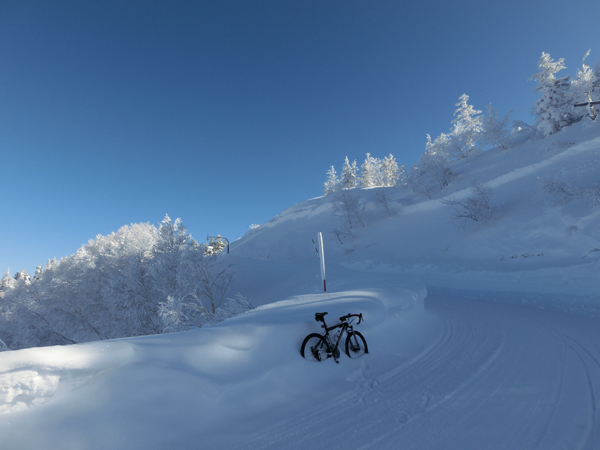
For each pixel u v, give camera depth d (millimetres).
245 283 27031
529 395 3336
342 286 10914
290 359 3900
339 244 42156
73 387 2641
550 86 29984
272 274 28391
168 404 2861
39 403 2465
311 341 4227
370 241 35031
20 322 20938
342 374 4082
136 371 2934
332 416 3162
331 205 57438
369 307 5340
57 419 2436
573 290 10375
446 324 7344
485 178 30000
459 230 24047
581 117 28141
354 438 2725
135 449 2490
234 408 3105
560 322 6781
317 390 3674
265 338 3926
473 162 40125
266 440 2752
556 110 28844
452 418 2973
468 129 44500
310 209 61250
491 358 4656
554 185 17375
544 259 14461
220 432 2824
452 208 29344
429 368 4422
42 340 19766
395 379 4086
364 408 3307
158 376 2992
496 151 38625
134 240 24906
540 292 11211
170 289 18672
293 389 3574
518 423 2793
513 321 7234
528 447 2430
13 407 2371
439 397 3451
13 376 2439
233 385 3291
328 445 2637
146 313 19250
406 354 5062
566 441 2459
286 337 4090
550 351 4785
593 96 27797
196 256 19766
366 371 4301
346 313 4945
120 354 2947
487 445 2490
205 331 3678
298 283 22672
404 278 10398
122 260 23453
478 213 22609
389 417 3080
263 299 22594
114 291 19391
